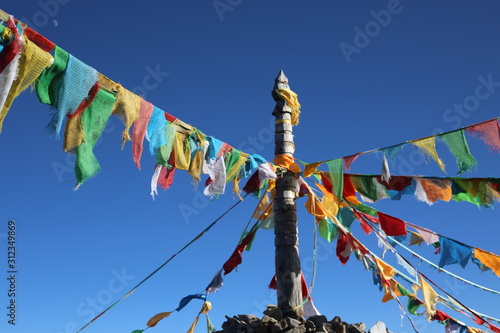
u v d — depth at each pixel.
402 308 11.16
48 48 5.93
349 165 9.97
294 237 11.18
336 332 10.21
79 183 6.32
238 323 10.43
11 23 5.57
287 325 10.15
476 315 11.84
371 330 10.42
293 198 11.41
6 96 5.54
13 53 5.55
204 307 11.62
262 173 9.91
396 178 10.32
